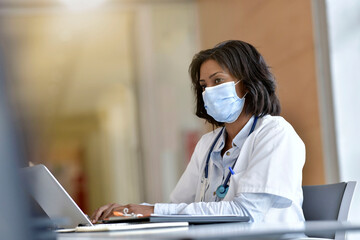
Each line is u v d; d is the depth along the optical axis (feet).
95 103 25.32
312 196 5.84
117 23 19.26
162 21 18.94
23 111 1.36
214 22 17.53
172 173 18.69
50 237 1.43
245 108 6.55
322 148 11.89
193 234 2.35
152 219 4.09
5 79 0.89
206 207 5.53
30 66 19.44
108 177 27.32
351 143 11.52
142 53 19.11
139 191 19.04
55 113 25.31
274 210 5.57
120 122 21.61
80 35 19.17
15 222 0.91
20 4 18.22
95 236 3.06
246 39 15.51
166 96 18.92
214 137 7.06
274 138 5.87
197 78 6.91
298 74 12.73
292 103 13.08
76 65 20.18
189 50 18.70
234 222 4.32
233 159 6.42
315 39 11.98
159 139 18.93
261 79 6.53
